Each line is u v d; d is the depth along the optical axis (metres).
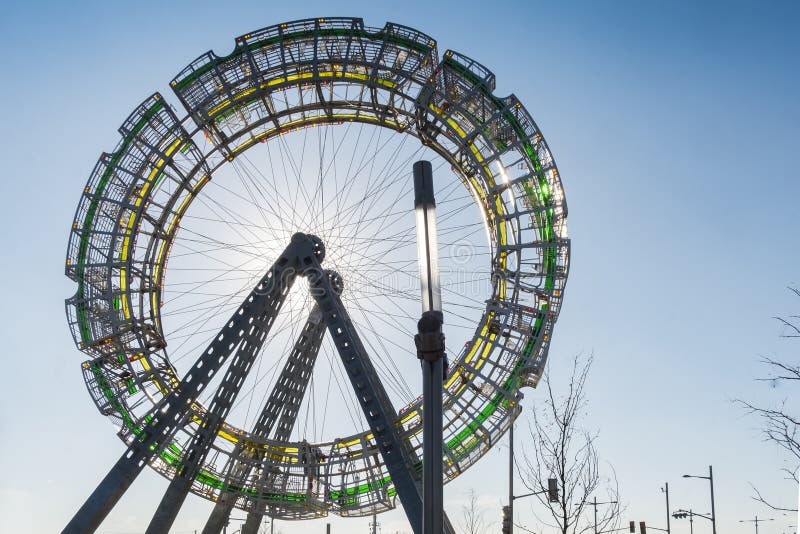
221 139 64.69
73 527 53.75
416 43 61.84
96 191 60.25
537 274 58.12
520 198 60.06
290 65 62.34
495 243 58.88
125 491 55.41
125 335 59.25
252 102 63.84
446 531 53.03
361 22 62.16
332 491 57.31
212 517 60.62
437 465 19.64
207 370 57.06
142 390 58.84
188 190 64.88
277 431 63.56
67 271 58.97
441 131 62.88
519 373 55.84
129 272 59.53
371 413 54.12
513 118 60.06
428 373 20.11
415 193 21.08
